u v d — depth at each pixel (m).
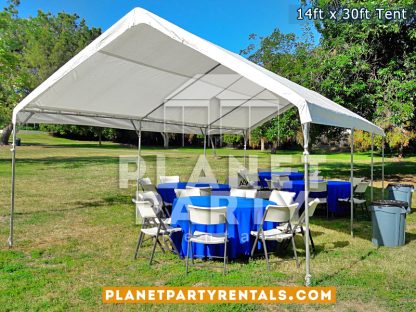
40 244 5.42
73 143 38.84
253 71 3.96
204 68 6.28
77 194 10.20
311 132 14.49
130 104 7.06
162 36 4.75
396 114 10.27
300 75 12.47
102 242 5.55
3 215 7.36
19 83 18.88
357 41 11.25
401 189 8.11
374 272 4.30
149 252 5.07
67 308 3.36
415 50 11.11
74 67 4.82
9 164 17.59
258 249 4.84
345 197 7.70
